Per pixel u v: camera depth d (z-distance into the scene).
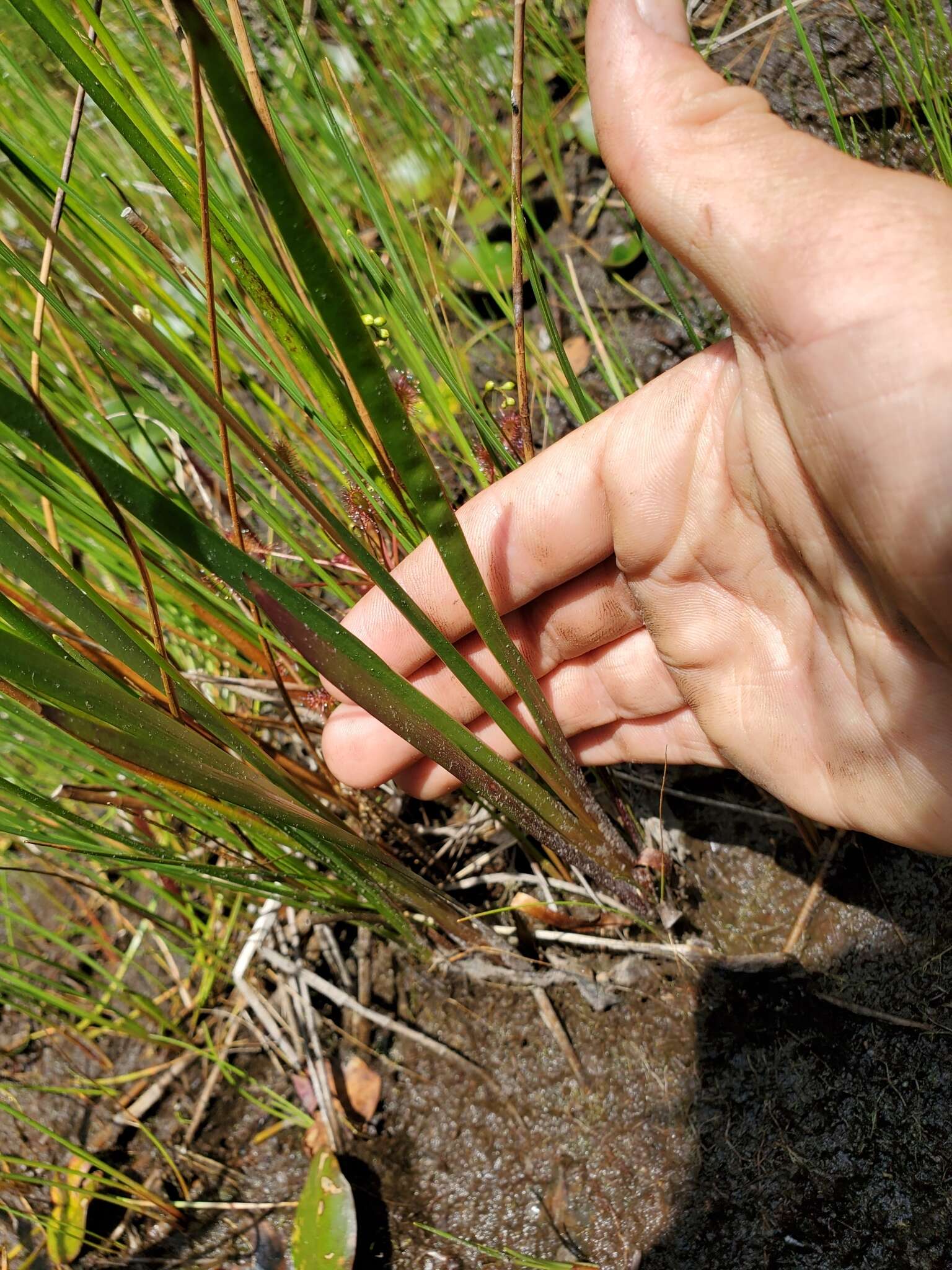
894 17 0.26
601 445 0.19
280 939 0.27
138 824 0.26
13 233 0.27
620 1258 0.22
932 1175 0.21
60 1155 0.26
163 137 0.16
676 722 0.23
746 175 0.14
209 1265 0.24
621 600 0.21
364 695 0.15
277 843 0.21
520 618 0.22
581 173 0.35
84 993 0.28
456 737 0.17
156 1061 0.27
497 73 0.33
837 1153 0.22
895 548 0.14
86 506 0.21
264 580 0.13
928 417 0.13
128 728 0.14
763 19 0.32
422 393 0.24
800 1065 0.23
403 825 0.26
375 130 0.34
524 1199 0.23
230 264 0.15
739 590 0.19
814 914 0.24
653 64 0.14
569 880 0.26
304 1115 0.25
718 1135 0.23
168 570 0.21
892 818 0.19
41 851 0.29
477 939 0.25
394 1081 0.25
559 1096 0.24
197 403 0.23
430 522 0.14
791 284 0.14
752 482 0.17
